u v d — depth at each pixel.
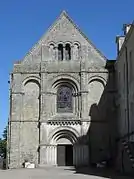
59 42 56.16
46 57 55.56
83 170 44.00
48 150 52.12
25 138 52.84
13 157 51.91
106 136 52.41
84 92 53.72
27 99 54.19
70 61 55.31
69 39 56.25
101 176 33.59
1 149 95.56
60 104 54.16
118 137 50.00
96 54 55.56
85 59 55.38
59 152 53.28
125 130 44.19
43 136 52.34
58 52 56.03
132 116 39.94
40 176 33.59
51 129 52.75
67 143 53.22
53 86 54.50
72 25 56.81
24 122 53.38
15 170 44.81
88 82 54.41
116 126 52.00
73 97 54.34
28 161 52.09
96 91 54.19
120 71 49.41
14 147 52.22
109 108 53.25
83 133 52.44
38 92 54.44
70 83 54.62
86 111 53.31
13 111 53.34
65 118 53.06
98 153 51.97
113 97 53.56
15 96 53.88
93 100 53.88
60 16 57.12
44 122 52.72
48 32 56.56
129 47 41.53
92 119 53.09
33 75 54.75
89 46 55.94
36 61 55.44
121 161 43.19
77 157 52.03
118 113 51.16
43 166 51.47
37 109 53.84
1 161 63.88
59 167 50.50
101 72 54.62
